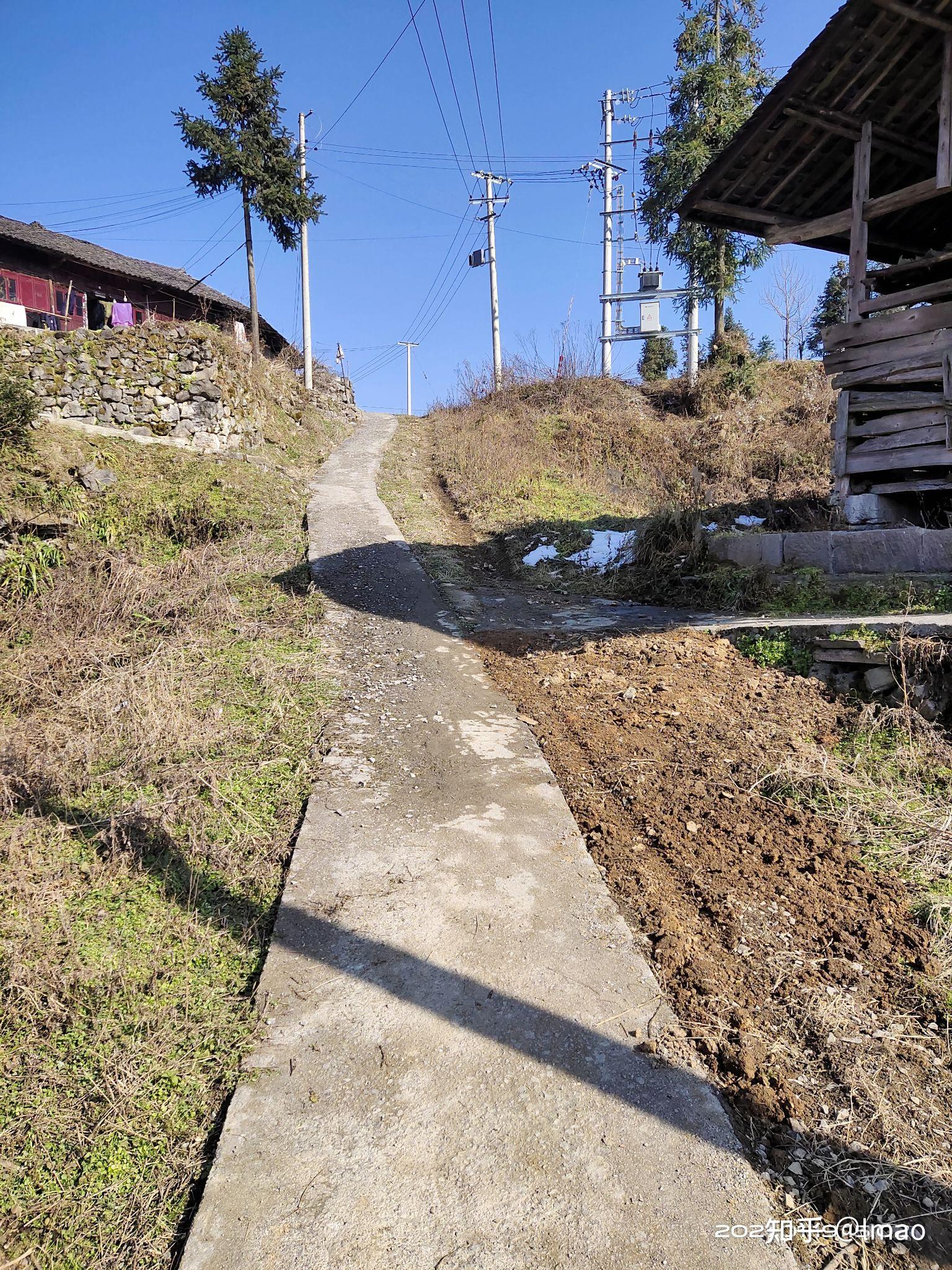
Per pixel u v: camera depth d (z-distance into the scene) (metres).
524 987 2.65
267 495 10.68
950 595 5.66
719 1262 1.79
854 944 2.88
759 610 6.75
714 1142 2.09
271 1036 2.45
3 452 8.34
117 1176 2.05
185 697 5.03
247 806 3.88
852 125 7.18
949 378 6.62
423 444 17.59
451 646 6.59
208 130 14.74
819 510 10.77
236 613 6.81
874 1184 1.99
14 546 7.43
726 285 19.45
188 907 3.15
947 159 6.48
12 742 4.41
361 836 3.59
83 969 2.74
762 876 3.29
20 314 17.66
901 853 3.46
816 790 3.95
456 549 10.31
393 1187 1.96
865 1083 2.29
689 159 18.05
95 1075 2.36
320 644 6.36
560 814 3.81
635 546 9.14
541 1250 1.81
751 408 17.44
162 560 8.25
